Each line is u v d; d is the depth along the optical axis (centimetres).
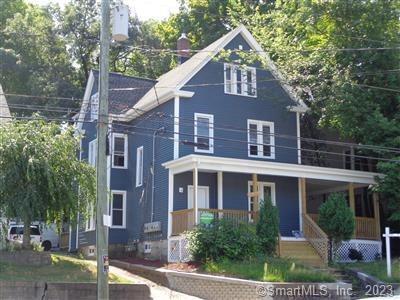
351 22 3052
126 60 5294
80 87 5053
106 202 1712
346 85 2947
